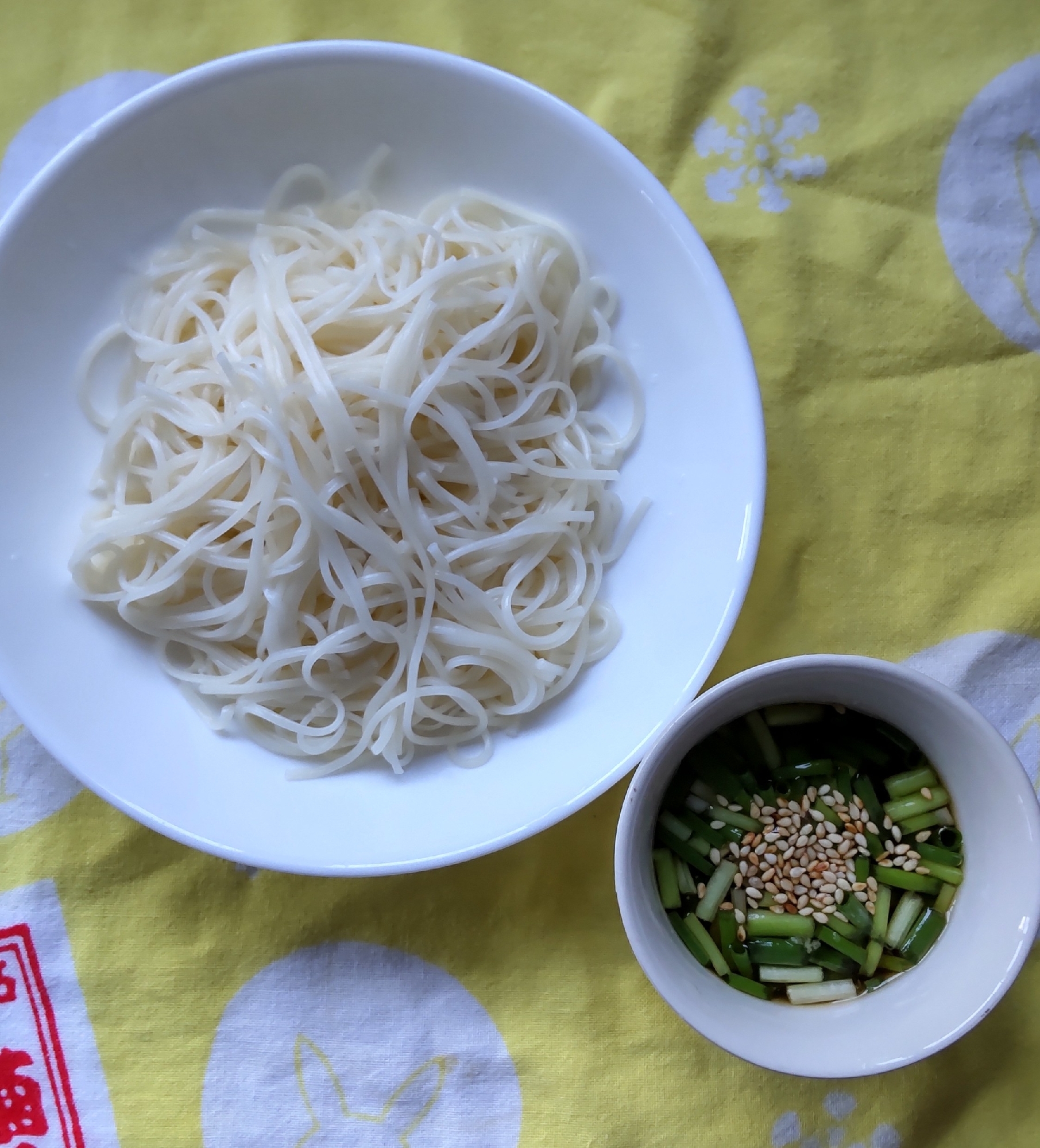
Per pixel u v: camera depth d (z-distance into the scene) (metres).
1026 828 0.28
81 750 0.31
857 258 0.37
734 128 0.37
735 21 0.37
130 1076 0.34
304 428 0.33
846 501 0.36
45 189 0.32
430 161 0.35
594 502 0.36
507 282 0.35
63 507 0.34
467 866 0.35
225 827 0.32
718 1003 0.29
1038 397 0.37
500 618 0.34
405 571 0.34
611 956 0.35
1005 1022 0.35
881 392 0.37
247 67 0.32
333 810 0.33
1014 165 0.37
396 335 0.34
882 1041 0.29
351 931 0.35
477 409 0.35
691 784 0.33
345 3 0.37
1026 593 0.36
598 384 0.36
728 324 0.32
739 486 0.32
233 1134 0.34
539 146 0.33
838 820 0.32
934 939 0.31
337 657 0.34
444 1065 0.34
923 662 0.36
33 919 0.35
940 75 0.38
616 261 0.35
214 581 0.35
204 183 0.34
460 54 0.37
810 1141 0.34
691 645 0.32
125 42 0.36
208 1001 0.34
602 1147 0.34
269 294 0.34
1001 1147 0.34
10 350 0.32
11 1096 0.34
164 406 0.34
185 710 0.34
